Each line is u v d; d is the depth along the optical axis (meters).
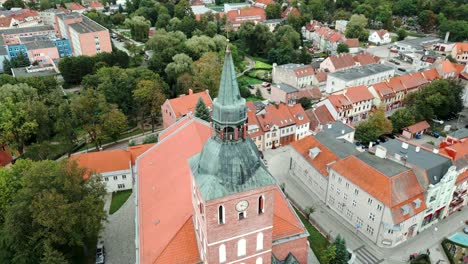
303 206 78.38
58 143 101.56
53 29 198.62
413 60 171.62
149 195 55.75
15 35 188.00
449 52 187.88
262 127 100.38
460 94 124.44
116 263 61.66
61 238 57.19
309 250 65.69
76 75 140.62
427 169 69.31
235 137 34.41
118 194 80.50
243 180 34.31
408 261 64.44
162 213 49.50
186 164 53.56
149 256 44.25
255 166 35.25
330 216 75.50
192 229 44.16
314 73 147.12
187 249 43.34
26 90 107.56
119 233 68.38
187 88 120.50
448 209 74.94
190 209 45.19
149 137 98.81
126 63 150.88
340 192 74.06
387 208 64.00
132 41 198.50
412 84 130.38
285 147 104.19
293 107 107.94
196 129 59.12
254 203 36.22
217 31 189.62
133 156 83.62
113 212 74.25
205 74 125.38
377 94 122.31
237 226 36.81
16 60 157.88
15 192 64.75
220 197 33.72
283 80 146.75
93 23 179.38
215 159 34.19
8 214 56.06
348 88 121.12
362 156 75.00
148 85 109.56
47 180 58.31
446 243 67.88
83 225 58.00
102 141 105.50
